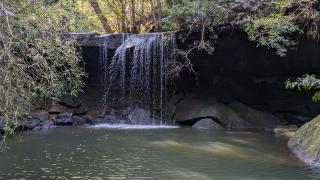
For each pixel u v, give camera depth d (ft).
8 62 20.04
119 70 51.72
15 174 24.94
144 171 26.04
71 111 49.21
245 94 51.85
